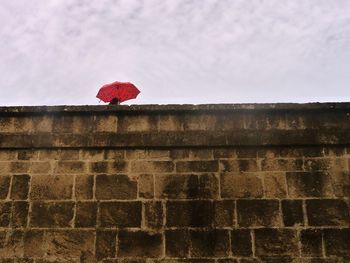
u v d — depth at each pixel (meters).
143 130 8.38
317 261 7.48
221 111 8.45
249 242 7.61
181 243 7.64
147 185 8.03
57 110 8.54
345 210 7.78
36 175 8.16
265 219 7.74
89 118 8.52
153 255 7.58
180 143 8.23
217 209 7.83
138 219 7.81
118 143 8.27
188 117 8.44
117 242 7.67
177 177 8.07
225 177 8.04
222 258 7.53
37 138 8.37
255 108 8.41
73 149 8.33
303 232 7.65
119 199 7.95
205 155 8.20
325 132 8.24
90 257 7.60
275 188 7.94
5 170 8.20
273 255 7.52
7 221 7.86
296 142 8.17
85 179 8.10
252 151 8.21
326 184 7.95
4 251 7.68
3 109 8.55
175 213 7.82
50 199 7.98
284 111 8.44
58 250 7.66
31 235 7.76
